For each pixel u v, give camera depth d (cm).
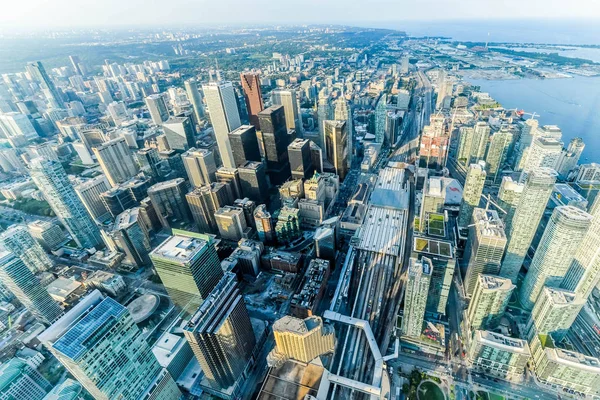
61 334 17088
